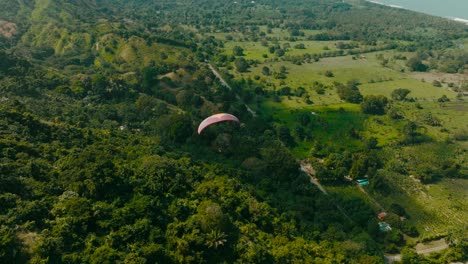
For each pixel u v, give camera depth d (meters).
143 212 71.94
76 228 64.94
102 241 64.94
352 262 80.31
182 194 83.75
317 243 87.50
